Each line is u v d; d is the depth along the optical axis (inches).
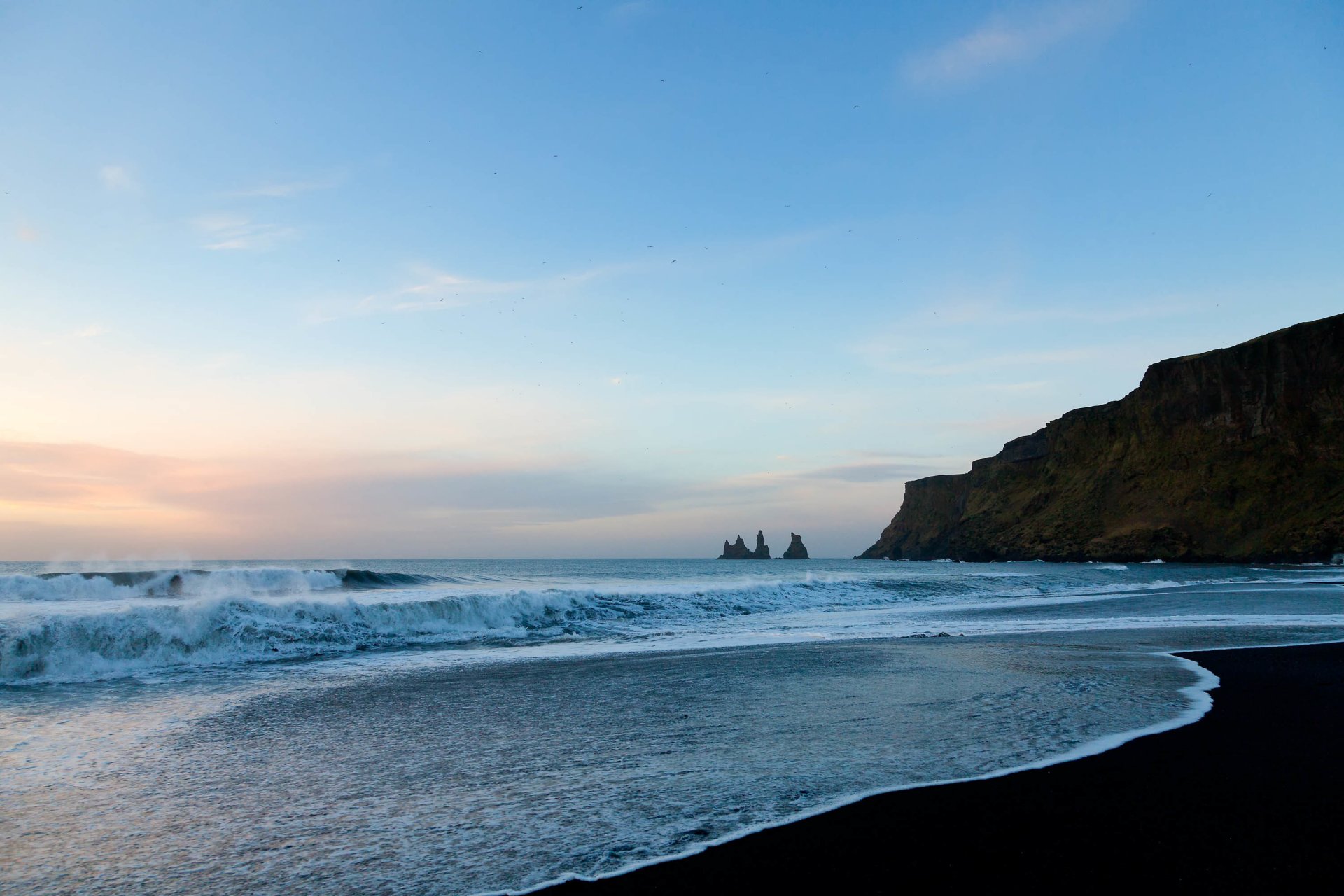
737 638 655.8
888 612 947.3
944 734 289.3
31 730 320.5
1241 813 198.2
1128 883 157.3
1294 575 2317.9
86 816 212.8
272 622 583.5
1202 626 736.3
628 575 2610.7
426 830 196.5
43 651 465.7
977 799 209.6
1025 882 158.6
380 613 653.3
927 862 168.9
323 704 373.7
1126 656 510.9
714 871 166.1
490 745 288.2
